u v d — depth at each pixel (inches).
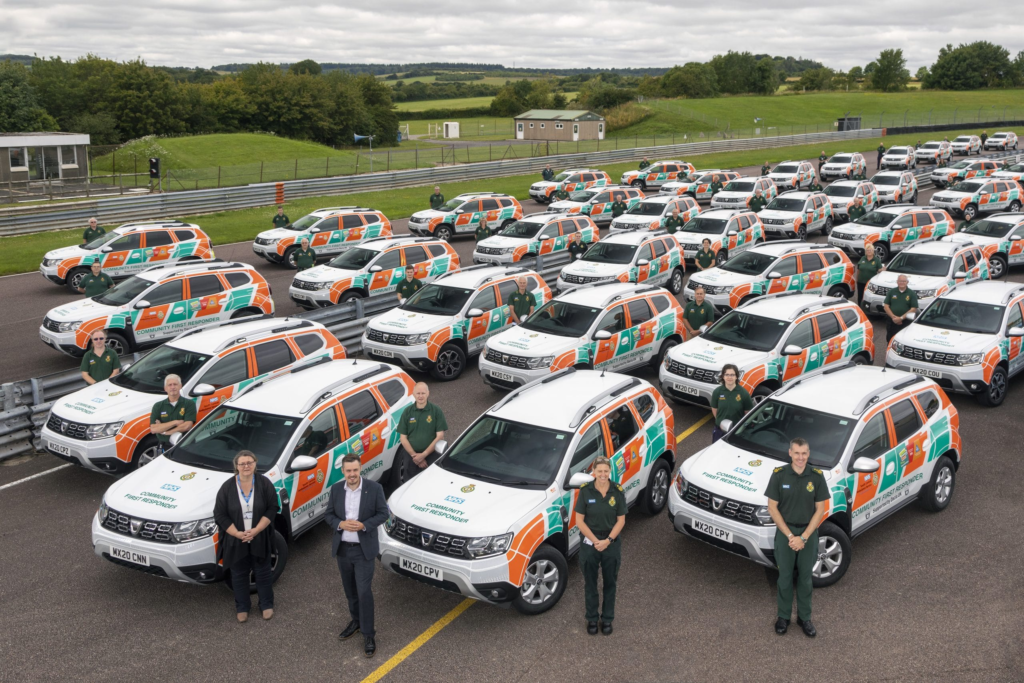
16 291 909.2
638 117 4057.6
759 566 333.1
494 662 267.0
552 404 350.9
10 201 1387.8
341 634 282.7
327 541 357.1
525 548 286.4
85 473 434.6
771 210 1185.4
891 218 1049.5
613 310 554.6
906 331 548.4
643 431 364.2
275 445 334.0
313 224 1041.5
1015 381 590.6
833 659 267.1
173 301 636.1
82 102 3481.8
